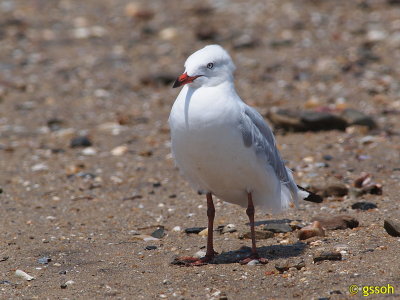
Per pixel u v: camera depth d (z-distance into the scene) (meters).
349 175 13.11
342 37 23.42
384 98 18.19
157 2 28.42
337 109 17.19
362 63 21.03
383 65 20.92
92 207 12.30
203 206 12.05
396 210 10.89
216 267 8.93
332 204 11.58
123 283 8.49
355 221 10.24
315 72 20.75
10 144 16.44
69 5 28.45
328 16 25.38
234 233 10.49
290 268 8.59
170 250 9.86
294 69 21.09
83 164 14.86
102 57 23.12
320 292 7.78
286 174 9.59
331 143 15.11
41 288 8.45
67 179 14.00
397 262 8.46
